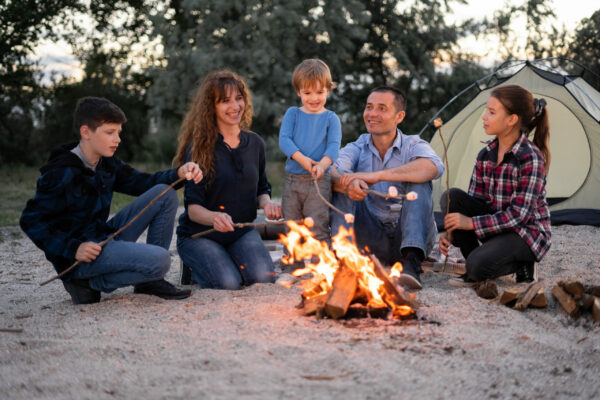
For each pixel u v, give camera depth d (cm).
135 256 335
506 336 278
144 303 341
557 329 296
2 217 888
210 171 381
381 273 299
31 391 228
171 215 378
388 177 378
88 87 2139
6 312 343
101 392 224
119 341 276
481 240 382
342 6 1620
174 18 1908
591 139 660
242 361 245
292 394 216
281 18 1565
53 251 327
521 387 229
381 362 243
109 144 333
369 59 1886
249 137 402
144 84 2170
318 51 1709
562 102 661
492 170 386
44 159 2130
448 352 257
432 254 468
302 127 418
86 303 348
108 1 1888
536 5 1602
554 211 668
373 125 402
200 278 386
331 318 298
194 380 230
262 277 383
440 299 337
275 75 1577
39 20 1738
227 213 392
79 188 331
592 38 1425
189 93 1600
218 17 1595
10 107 2038
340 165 413
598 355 262
